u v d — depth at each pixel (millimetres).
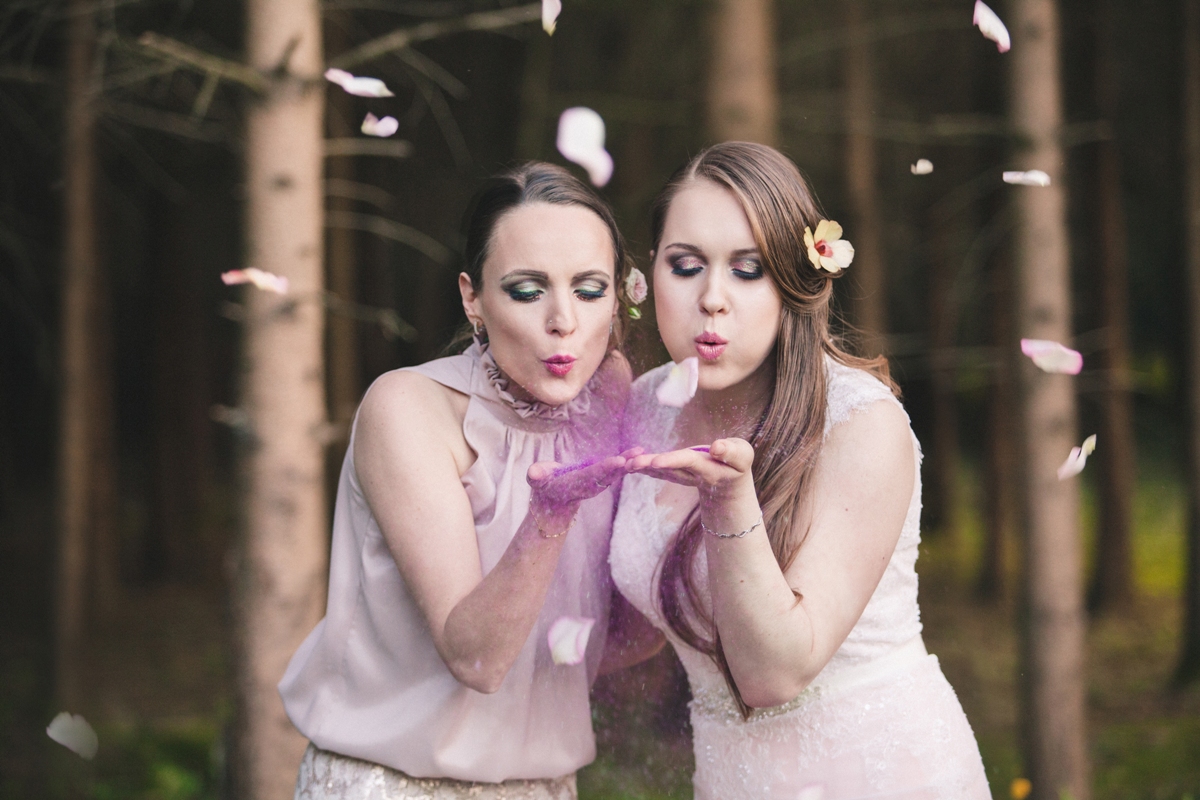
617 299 2004
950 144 8531
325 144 3473
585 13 7133
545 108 6562
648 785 2322
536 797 1990
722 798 2027
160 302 10750
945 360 10211
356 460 1903
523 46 7156
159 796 5691
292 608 3348
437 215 7426
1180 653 7344
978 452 16828
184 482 11406
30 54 4543
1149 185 9297
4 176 6125
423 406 1884
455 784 1914
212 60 3205
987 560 9656
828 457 1879
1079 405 9609
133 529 12430
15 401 13312
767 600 1646
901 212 9781
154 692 7461
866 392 1902
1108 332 8789
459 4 6469
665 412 2158
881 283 9367
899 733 1935
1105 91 8383
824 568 1798
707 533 1664
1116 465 9180
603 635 2088
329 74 2242
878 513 1839
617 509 2104
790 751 1947
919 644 2059
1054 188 4539
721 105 5086
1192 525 7125
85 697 6906
